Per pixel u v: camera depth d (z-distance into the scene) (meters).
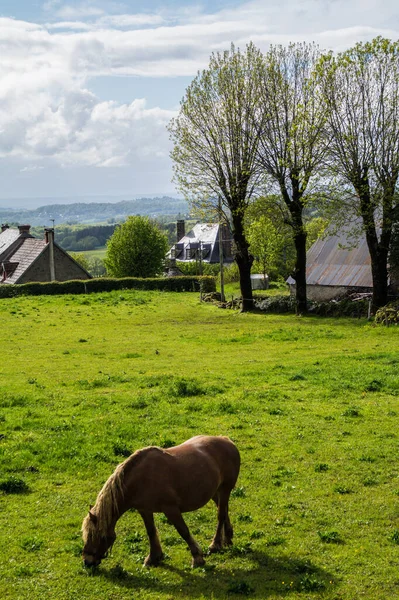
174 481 11.18
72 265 83.44
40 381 27.83
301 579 11.27
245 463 17.19
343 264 54.72
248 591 10.88
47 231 81.88
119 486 10.91
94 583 11.12
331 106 43.50
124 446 18.00
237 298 57.12
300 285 49.34
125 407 22.69
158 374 28.73
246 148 47.59
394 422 20.78
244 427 20.36
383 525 13.53
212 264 113.25
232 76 47.91
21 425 20.38
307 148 44.69
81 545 12.38
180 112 49.06
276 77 47.06
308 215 53.62
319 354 33.44
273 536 12.96
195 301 60.62
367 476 16.27
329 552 12.34
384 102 42.09
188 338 40.75
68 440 18.66
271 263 84.06
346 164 42.88
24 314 51.84
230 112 47.50
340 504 14.62
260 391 24.84
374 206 43.06
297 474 16.42
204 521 13.83
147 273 101.00
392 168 42.09
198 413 21.95
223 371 29.64
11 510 14.15
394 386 25.20
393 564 11.84
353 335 39.00
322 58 43.41
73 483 15.73
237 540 12.79
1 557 11.98
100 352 35.91
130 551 12.38
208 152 48.38
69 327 45.91
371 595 10.76
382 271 45.22
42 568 11.63
